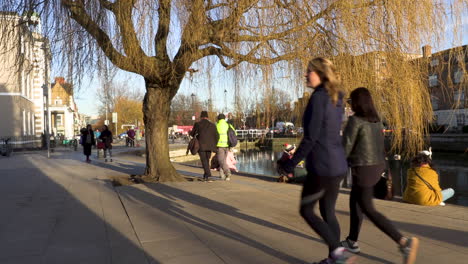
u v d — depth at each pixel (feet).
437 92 24.44
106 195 21.65
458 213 15.90
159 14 22.16
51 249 11.86
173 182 26.89
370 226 13.99
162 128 27.86
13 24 23.22
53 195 21.91
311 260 10.52
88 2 20.80
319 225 9.16
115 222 15.21
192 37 21.35
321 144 9.05
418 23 22.40
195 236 13.03
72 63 21.67
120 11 20.66
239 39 21.89
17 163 47.73
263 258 10.71
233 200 19.79
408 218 15.03
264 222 14.89
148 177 27.68
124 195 21.57
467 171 55.01
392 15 22.18
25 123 95.30
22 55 23.85
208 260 10.61
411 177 18.40
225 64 24.57
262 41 21.74
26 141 93.56
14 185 26.37
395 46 22.36
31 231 14.03
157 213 16.71
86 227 14.48
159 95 27.30
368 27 22.30
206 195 21.40
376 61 22.74
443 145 95.30
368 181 10.27
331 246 9.13
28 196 21.72
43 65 23.81
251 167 60.54
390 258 10.59
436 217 15.20
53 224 15.05
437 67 23.48
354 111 10.80
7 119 85.87
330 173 8.95
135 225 14.64
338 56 22.18
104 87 23.53
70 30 21.52
